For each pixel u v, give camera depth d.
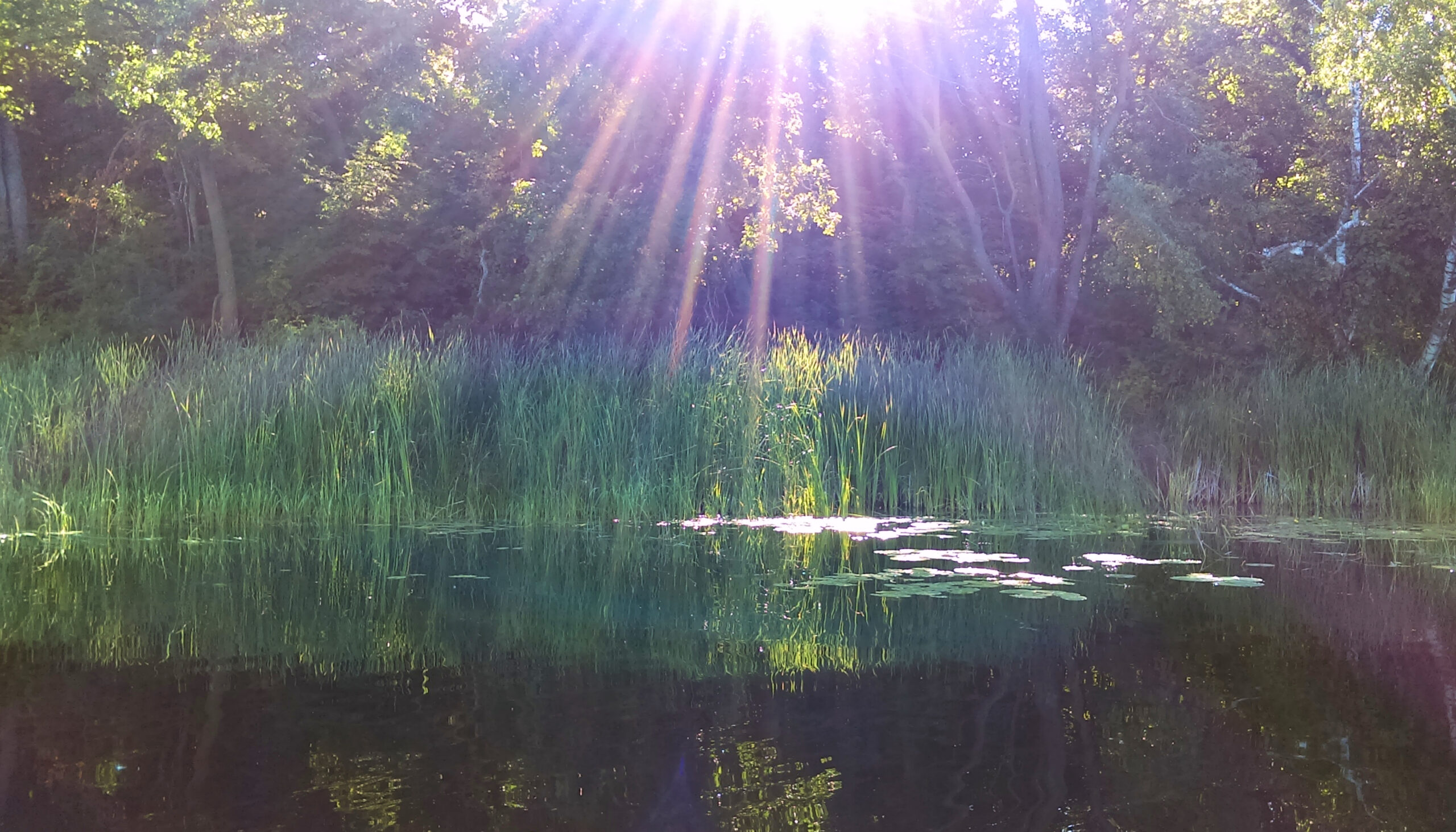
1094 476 9.15
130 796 2.57
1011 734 3.08
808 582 5.58
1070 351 13.05
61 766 2.78
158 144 17.05
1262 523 8.40
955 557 6.45
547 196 13.58
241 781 2.67
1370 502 9.36
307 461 8.50
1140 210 11.79
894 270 15.39
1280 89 13.91
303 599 5.16
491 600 5.17
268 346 9.77
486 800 2.55
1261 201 13.48
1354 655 3.98
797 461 8.97
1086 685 3.61
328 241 16.72
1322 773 2.78
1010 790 2.64
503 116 13.95
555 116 13.66
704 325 13.76
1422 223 12.53
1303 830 2.40
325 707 3.33
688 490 8.80
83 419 8.23
